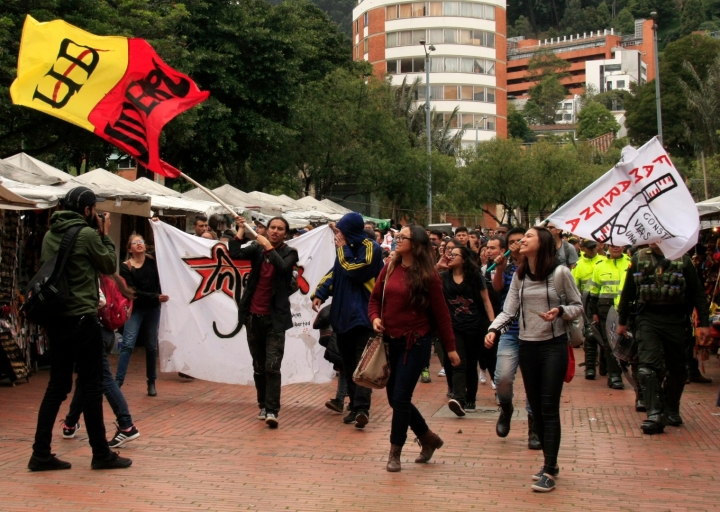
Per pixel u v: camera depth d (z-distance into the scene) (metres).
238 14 27.03
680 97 66.00
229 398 9.57
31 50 7.74
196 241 9.62
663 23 150.25
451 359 6.27
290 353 9.52
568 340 5.99
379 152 35.62
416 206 41.12
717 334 9.66
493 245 9.04
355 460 6.59
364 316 7.64
